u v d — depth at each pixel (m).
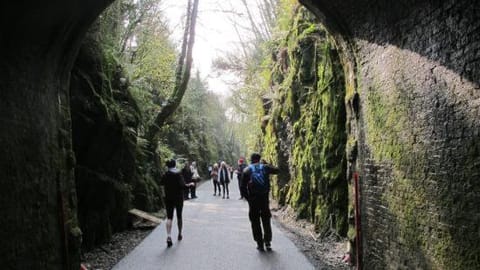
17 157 5.52
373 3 6.07
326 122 10.98
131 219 12.73
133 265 8.36
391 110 6.14
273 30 19.66
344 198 10.05
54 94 6.95
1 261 4.98
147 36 20.25
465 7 4.20
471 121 4.22
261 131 24.12
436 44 4.82
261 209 9.53
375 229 6.89
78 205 9.40
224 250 9.64
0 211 5.02
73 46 7.11
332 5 7.10
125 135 12.22
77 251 7.29
